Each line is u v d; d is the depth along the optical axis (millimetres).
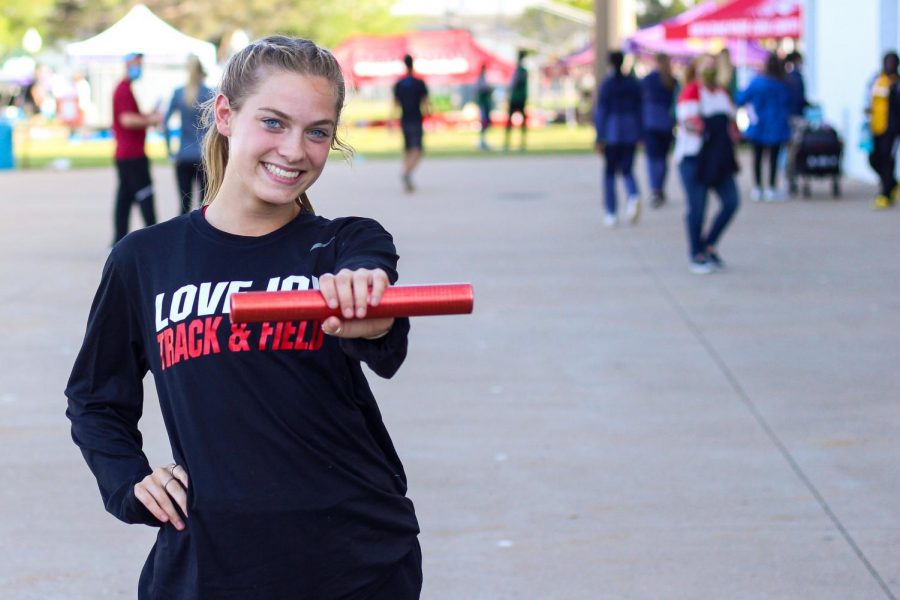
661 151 17828
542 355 8414
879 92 16297
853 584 4668
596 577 4777
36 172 26703
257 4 56750
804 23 25500
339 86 2473
